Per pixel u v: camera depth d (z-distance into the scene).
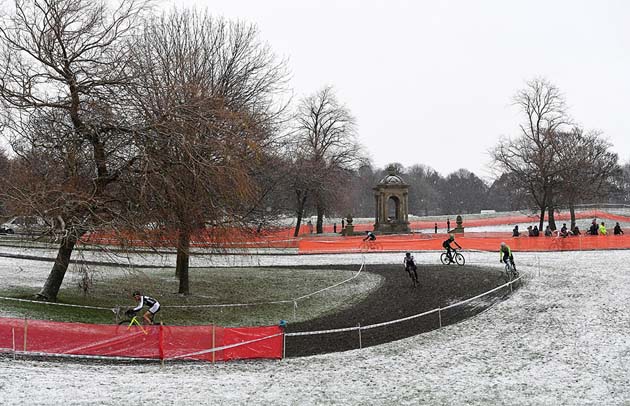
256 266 39.22
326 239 49.38
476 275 31.23
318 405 13.82
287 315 26.81
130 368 16.59
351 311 27.06
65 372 15.38
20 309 21.36
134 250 23.17
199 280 33.78
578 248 43.31
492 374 16.72
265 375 16.59
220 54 35.66
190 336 17.86
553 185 59.53
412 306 26.66
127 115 22.38
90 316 22.44
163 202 22.66
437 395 14.80
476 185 175.25
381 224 63.41
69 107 21.75
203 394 14.22
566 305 23.89
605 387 15.18
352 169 69.12
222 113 24.17
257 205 31.31
